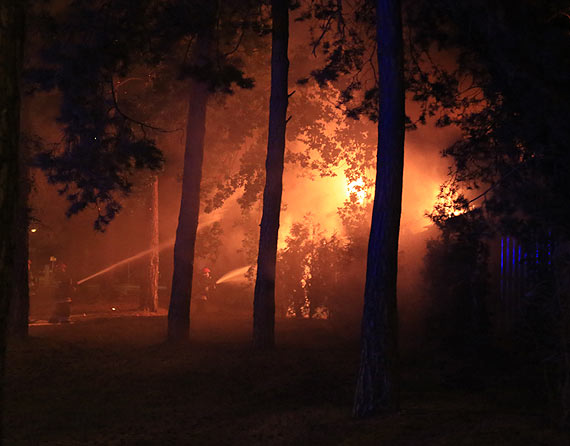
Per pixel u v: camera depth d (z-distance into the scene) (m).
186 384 13.52
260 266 17.19
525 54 8.79
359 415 9.42
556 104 8.77
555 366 8.80
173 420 10.63
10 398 12.48
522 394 10.16
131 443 9.23
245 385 13.30
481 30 9.57
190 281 18.61
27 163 18.52
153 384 13.57
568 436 7.05
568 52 8.64
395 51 9.66
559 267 8.55
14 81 3.40
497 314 15.02
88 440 9.45
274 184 17.17
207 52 18.69
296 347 17.33
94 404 11.98
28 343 17.69
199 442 9.16
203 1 17.73
